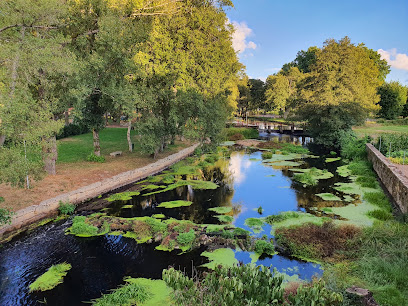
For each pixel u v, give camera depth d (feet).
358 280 24.26
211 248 32.60
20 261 30.09
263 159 88.33
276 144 114.21
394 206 44.11
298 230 35.40
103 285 26.20
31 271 28.37
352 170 69.51
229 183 61.31
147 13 60.59
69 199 45.55
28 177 46.11
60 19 46.32
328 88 108.47
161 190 55.31
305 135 149.89
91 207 45.52
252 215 43.29
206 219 41.70
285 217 41.14
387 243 29.73
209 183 60.49
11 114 30.48
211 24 85.35
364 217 40.40
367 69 135.03
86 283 26.48
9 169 31.19
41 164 37.29
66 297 24.54
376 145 79.87
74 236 35.65
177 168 71.31
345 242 31.94
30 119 35.81
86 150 80.12
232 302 14.87
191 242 33.42
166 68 69.51
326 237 33.35
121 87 57.06
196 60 81.25
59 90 49.62
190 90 72.74
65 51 44.75
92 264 29.60
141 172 64.03
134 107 59.11
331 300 15.75
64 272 28.19
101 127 67.87
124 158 73.51
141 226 36.86
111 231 36.94
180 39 74.84
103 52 54.24
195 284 18.22
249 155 95.55
